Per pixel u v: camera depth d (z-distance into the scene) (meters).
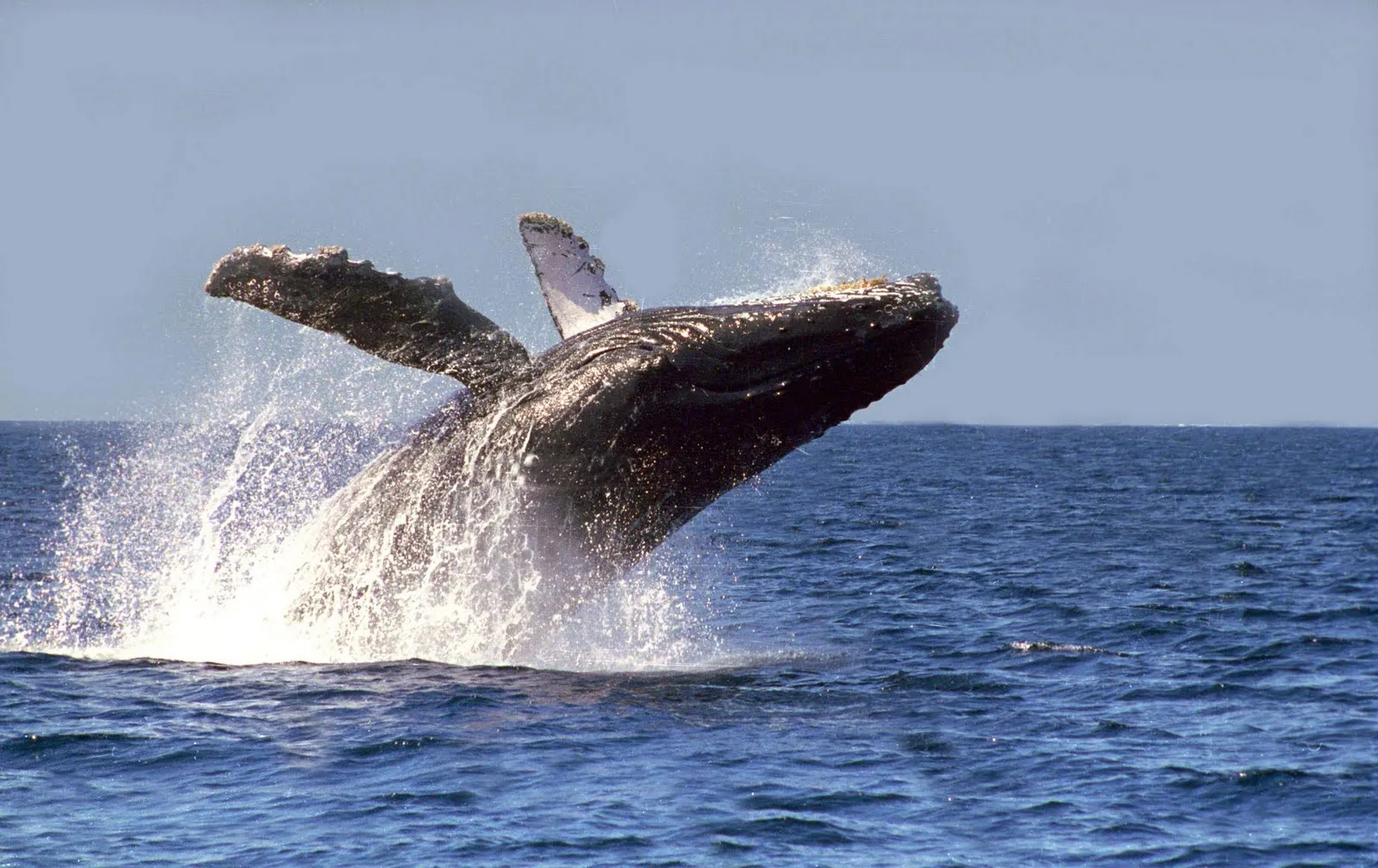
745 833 43.66
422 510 61.81
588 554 61.41
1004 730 55.72
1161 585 103.69
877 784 48.62
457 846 42.06
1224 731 56.41
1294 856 42.59
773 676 64.62
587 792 46.84
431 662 62.50
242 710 54.81
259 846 41.94
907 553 125.94
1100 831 44.56
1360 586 103.94
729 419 58.62
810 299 58.03
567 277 62.72
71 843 42.03
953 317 58.47
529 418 59.47
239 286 55.38
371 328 57.38
